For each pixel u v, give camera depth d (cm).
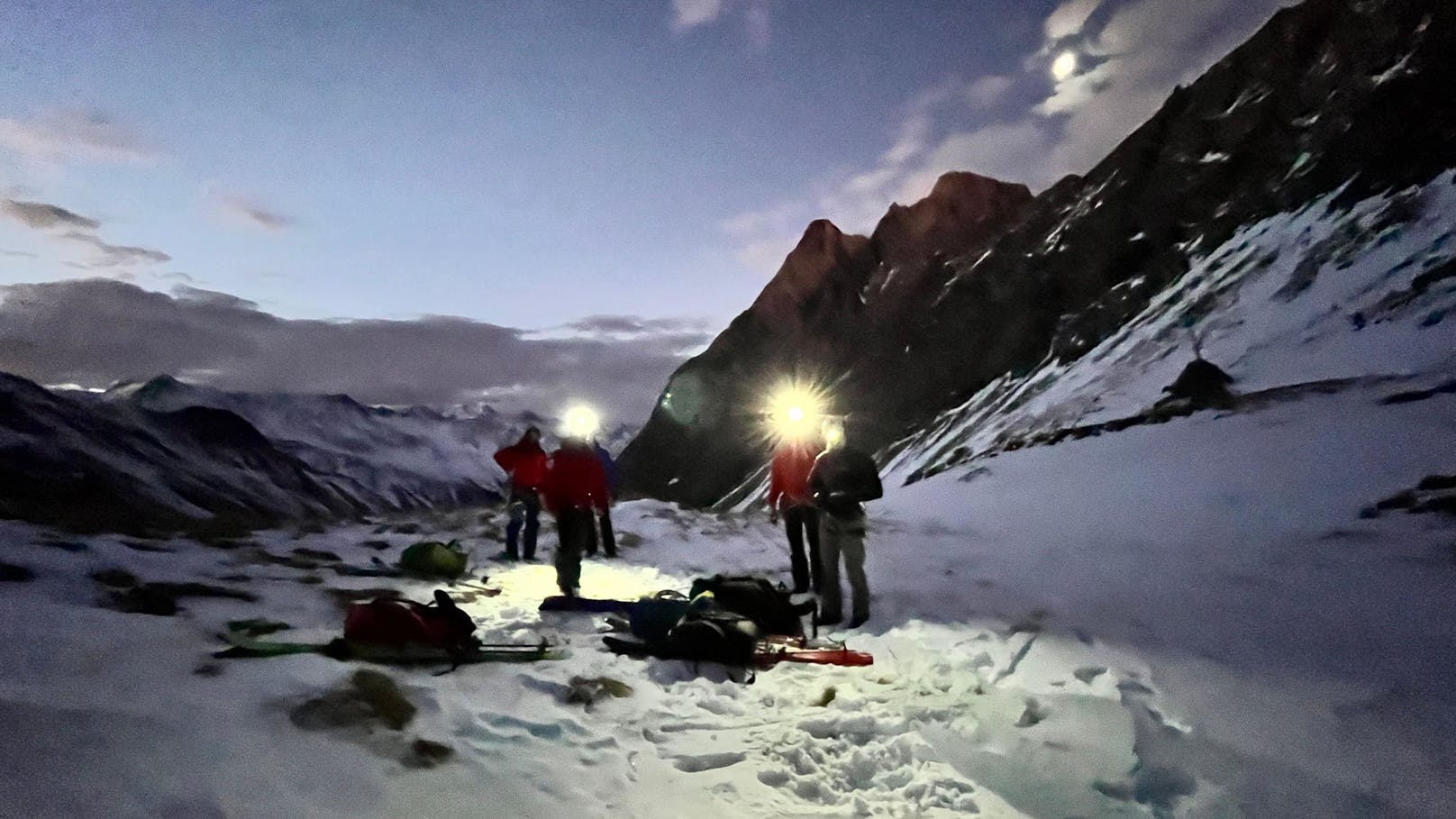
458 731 367
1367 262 1733
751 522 1510
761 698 470
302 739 329
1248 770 370
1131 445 1510
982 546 1130
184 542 850
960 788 360
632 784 345
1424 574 647
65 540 710
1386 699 429
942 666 524
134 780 273
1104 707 428
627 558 1058
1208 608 632
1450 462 930
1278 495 1011
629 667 503
